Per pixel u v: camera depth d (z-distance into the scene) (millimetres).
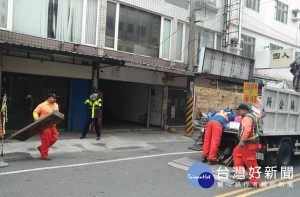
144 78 13227
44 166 6367
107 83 17078
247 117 5754
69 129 11273
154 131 13305
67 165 6566
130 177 5898
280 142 7426
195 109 8758
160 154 8453
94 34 11453
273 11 20109
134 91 15555
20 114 10148
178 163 7160
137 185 5402
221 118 6930
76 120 11438
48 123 6695
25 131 6660
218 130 6816
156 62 13414
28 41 9766
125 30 12391
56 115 6504
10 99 9891
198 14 15211
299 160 8758
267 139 7215
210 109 9500
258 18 18953
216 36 16359
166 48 13984
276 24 20359
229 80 14875
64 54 8938
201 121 8141
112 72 12078
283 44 21109
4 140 8891
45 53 9633
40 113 7086
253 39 18828
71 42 10680
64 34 10680
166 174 6262
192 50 12898
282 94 7512
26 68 9844
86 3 11148
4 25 9344
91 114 9859
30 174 5703
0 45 7906
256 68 18328
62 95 11125
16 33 9500
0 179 5297
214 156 6855
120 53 12141
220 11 16422
